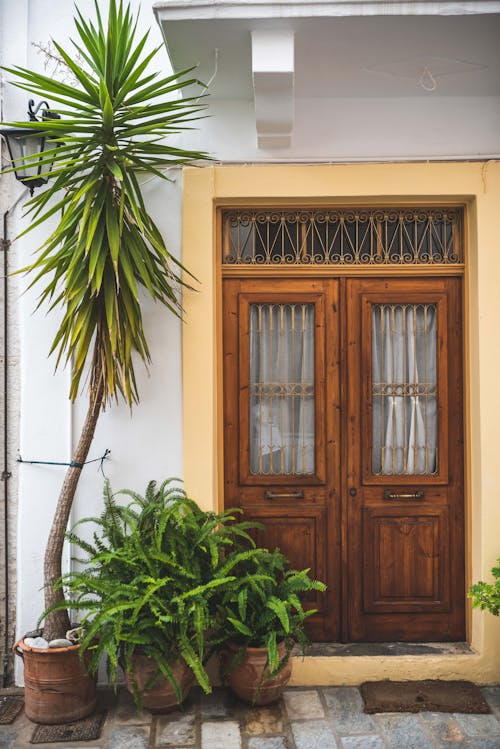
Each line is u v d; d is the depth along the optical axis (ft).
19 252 11.17
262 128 10.75
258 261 11.81
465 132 11.28
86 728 9.71
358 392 11.80
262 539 11.83
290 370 11.94
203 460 11.10
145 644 9.43
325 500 11.85
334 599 11.82
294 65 10.36
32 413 11.10
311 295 11.80
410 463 11.91
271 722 9.87
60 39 11.36
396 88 11.04
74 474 10.21
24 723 9.93
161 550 9.99
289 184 11.21
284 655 9.98
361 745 9.28
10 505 11.21
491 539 11.06
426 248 11.80
